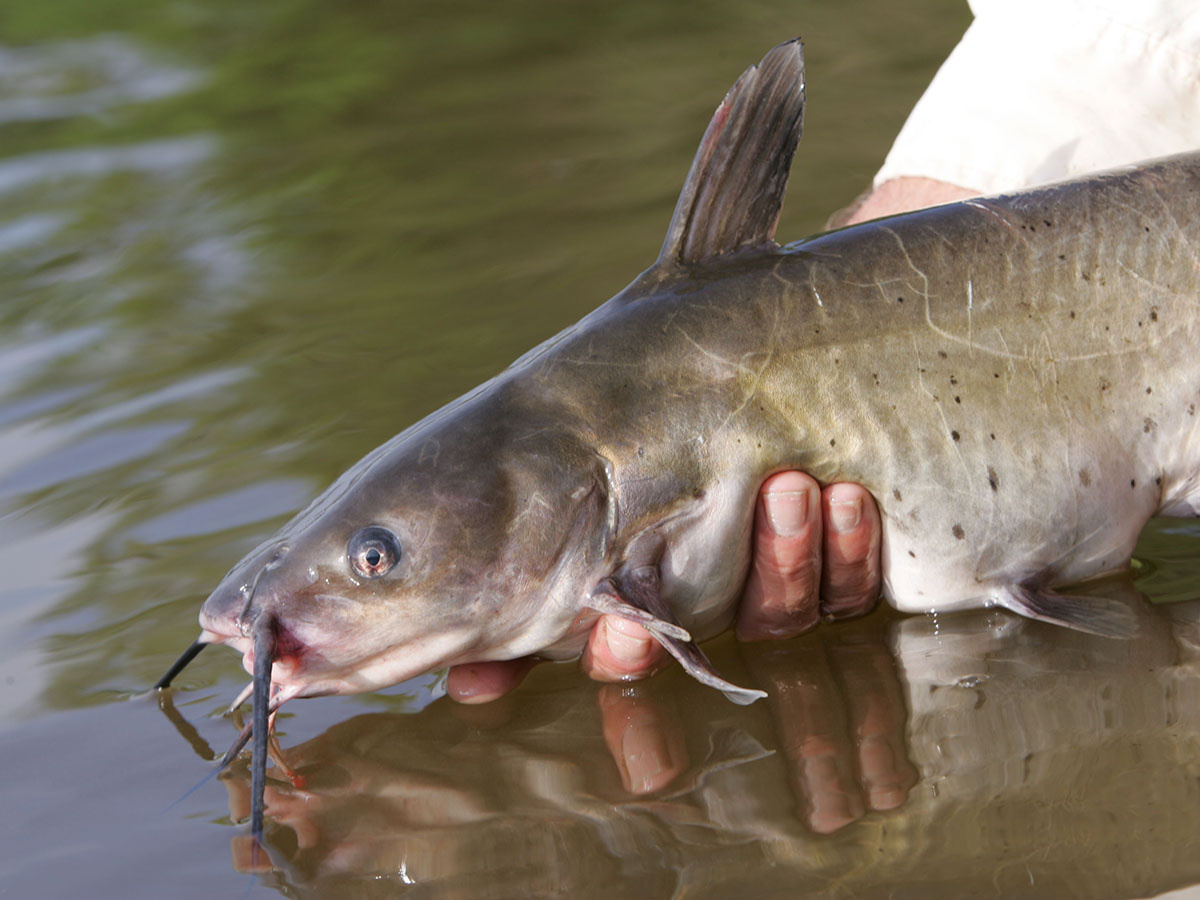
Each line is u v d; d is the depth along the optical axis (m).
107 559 1.03
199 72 1.92
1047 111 1.12
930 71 1.62
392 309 1.22
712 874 0.87
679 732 0.94
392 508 0.94
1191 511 1.00
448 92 1.75
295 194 1.43
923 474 0.96
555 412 0.95
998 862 0.86
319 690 0.96
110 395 1.16
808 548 0.96
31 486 1.09
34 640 0.99
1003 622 0.99
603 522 0.95
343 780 0.93
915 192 1.14
